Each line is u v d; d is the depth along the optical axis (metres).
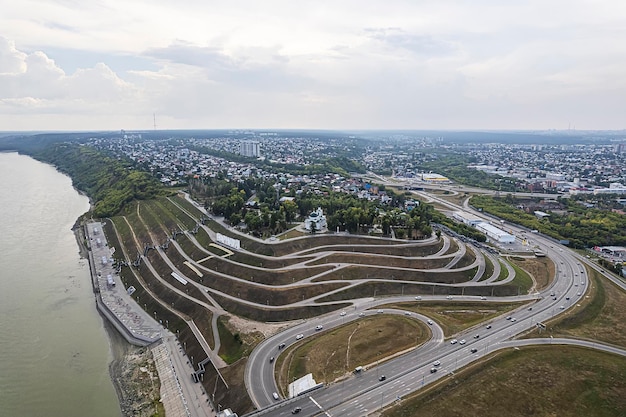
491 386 141.25
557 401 135.38
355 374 148.12
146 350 187.12
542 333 180.50
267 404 136.88
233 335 183.62
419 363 154.88
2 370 170.12
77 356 182.62
